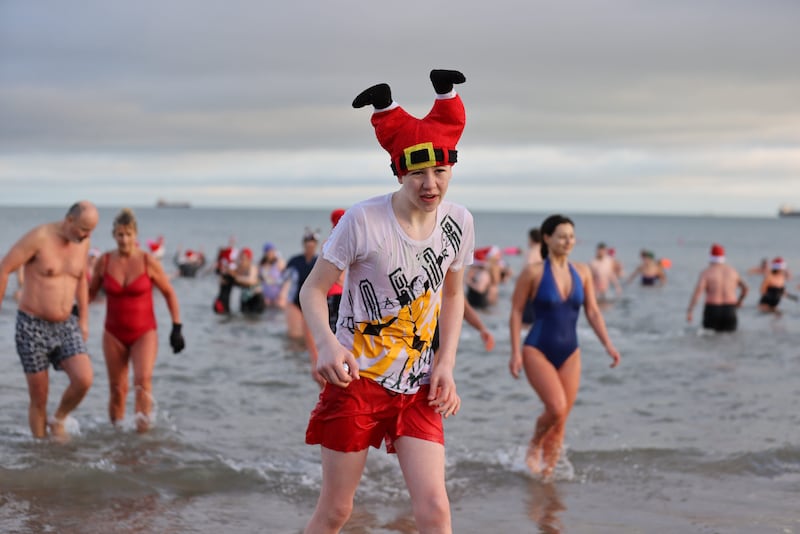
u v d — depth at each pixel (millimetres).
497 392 9648
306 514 5508
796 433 7734
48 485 5797
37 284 6656
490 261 19422
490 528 5227
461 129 3467
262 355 11625
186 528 5156
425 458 3551
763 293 19031
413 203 3447
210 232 81375
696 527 5250
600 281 22375
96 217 6719
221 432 7465
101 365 10500
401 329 3566
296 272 9727
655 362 11758
